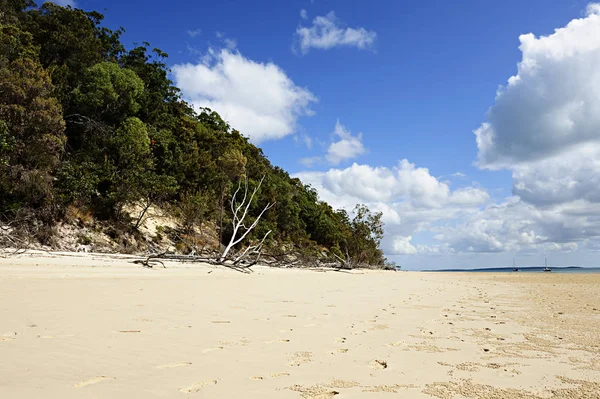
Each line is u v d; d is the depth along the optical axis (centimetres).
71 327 404
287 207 3650
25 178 1652
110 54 3222
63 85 2250
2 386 222
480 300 857
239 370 283
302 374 278
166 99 3400
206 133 3247
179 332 409
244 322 485
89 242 1800
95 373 259
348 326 480
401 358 331
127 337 373
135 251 1930
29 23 2386
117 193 1983
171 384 244
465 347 376
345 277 1842
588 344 394
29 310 485
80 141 2253
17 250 1375
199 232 2511
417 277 2303
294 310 608
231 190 2986
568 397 236
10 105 1661
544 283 1733
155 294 730
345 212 5794
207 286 954
